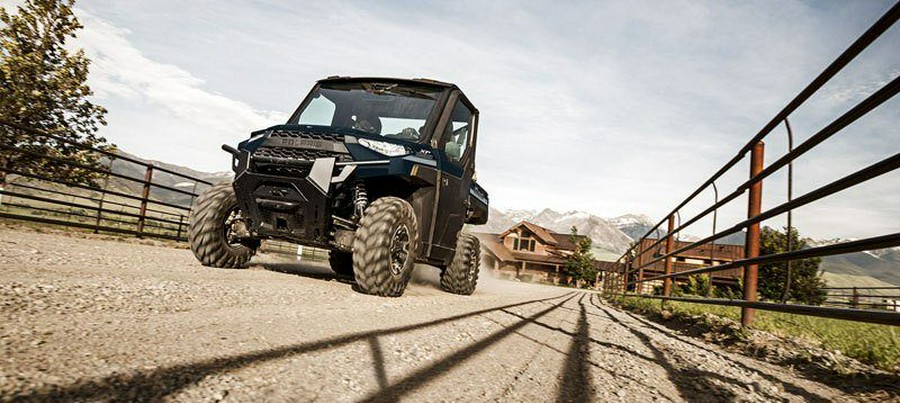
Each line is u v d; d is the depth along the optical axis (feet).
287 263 26.68
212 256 16.15
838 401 8.16
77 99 48.29
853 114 8.37
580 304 35.37
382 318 10.05
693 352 12.35
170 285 10.40
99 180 46.85
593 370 8.23
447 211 18.35
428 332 9.24
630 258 41.34
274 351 5.94
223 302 9.37
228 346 5.86
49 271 10.43
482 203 23.79
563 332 13.33
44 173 42.63
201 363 5.01
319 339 7.01
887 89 7.23
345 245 15.06
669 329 19.62
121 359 4.75
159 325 6.57
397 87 19.44
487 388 6.00
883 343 13.42
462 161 19.80
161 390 4.10
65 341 5.12
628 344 12.51
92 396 3.73
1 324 5.44
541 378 7.06
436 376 6.14
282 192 14.47
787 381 9.50
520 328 12.50
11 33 46.68
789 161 11.66
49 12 47.62
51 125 45.85
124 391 3.94
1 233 21.03
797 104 11.23
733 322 18.38
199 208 16.14
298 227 14.78
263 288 12.07
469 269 22.44
